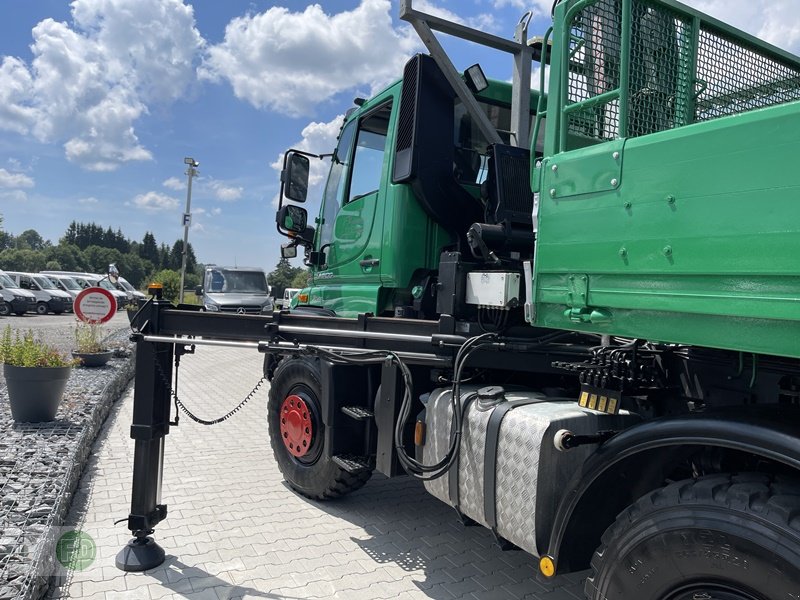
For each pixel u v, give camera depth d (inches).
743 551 67.6
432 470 120.3
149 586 130.5
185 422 290.4
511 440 104.3
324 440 170.1
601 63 89.7
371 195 173.0
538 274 92.4
